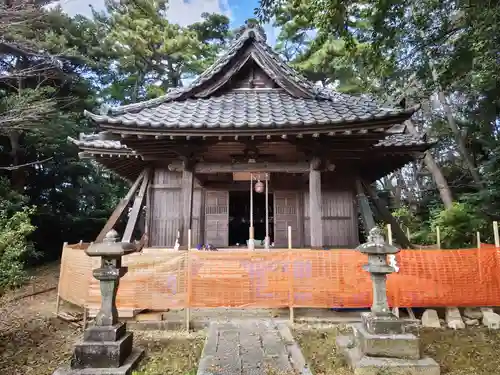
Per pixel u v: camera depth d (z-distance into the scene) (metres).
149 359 4.73
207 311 6.64
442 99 16.58
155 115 7.17
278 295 5.96
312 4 6.50
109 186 22.36
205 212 9.70
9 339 5.76
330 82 20.42
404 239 8.97
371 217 8.80
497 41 6.97
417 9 7.91
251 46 8.52
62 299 7.76
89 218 18.81
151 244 9.55
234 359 4.40
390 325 4.44
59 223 18.03
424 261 6.15
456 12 8.95
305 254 6.07
